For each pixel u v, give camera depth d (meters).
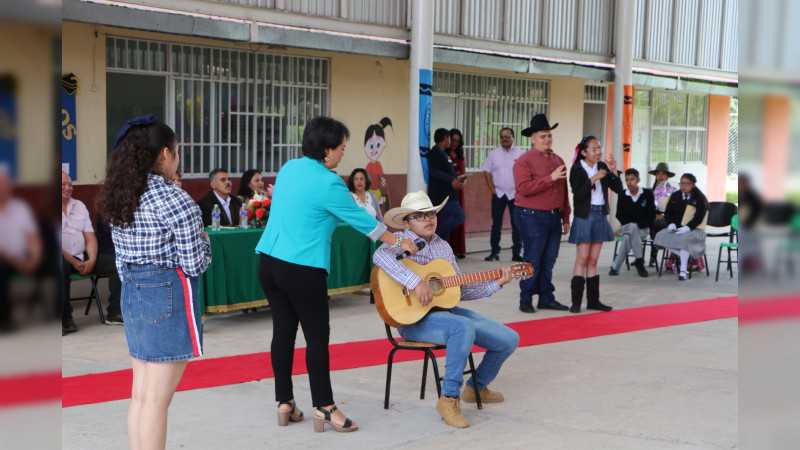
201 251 3.40
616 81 14.72
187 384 5.35
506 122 14.62
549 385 5.39
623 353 6.34
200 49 10.06
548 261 8.18
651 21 15.84
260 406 4.89
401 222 4.84
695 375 5.68
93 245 7.10
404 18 11.28
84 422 4.48
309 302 4.35
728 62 18.09
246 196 8.16
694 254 10.41
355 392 5.21
